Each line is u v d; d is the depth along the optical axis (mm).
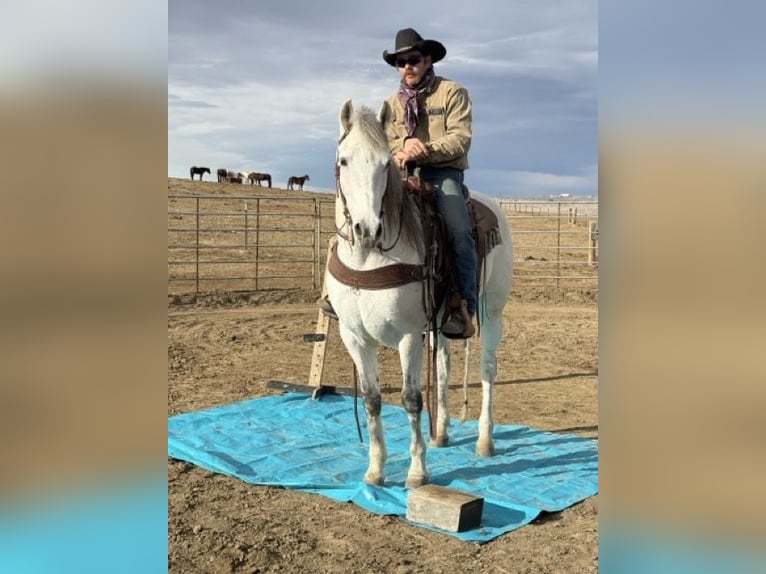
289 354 8422
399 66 4152
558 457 4727
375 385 4090
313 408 5953
